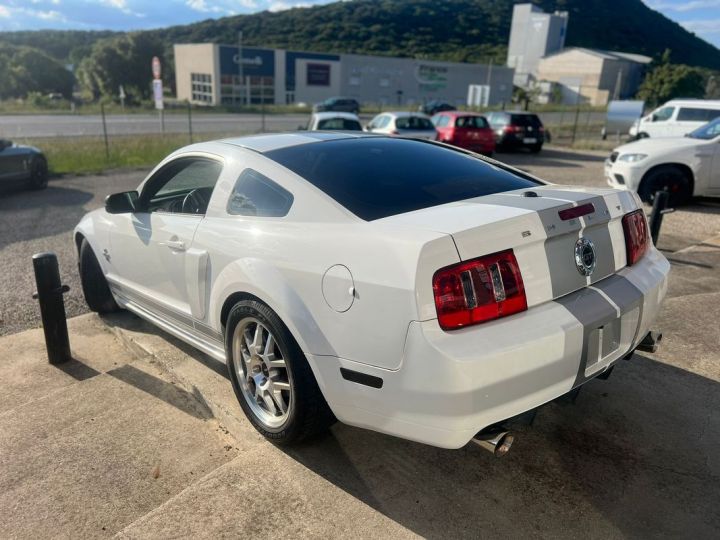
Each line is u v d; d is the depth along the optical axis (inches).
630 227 106.7
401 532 88.6
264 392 110.3
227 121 1408.7
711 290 199.2
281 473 102.3
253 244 106.6
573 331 86.0
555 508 94.0
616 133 959.0
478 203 97.5
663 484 99.7
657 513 92.9
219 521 91.0
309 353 95.0
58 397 132.5
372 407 89.2
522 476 102.0
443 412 81.1
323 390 95.7
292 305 96.3
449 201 103.6
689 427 116.6
